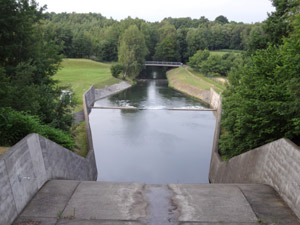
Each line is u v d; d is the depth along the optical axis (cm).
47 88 2089
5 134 1144
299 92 1005
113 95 6406
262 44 2634
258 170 1162
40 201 832
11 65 1945
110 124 3909
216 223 734
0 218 654
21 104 1595
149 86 7900
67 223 715
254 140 1484
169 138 3344
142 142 3203
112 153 2862
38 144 948
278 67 1160
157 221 738
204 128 3772
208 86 6675
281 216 773
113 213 773
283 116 1284
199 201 859
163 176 2372
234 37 12662
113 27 12319
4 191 683
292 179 832
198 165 2609
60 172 1180
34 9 2197
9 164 723
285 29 2456
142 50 8994
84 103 4128
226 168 1775
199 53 9062
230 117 1869
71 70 8800
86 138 2719
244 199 876
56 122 1919
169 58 11281
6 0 1736
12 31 1844
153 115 4450
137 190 938
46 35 2417
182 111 4791
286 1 2448
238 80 2700
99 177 2330
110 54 11525
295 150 844
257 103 1348
